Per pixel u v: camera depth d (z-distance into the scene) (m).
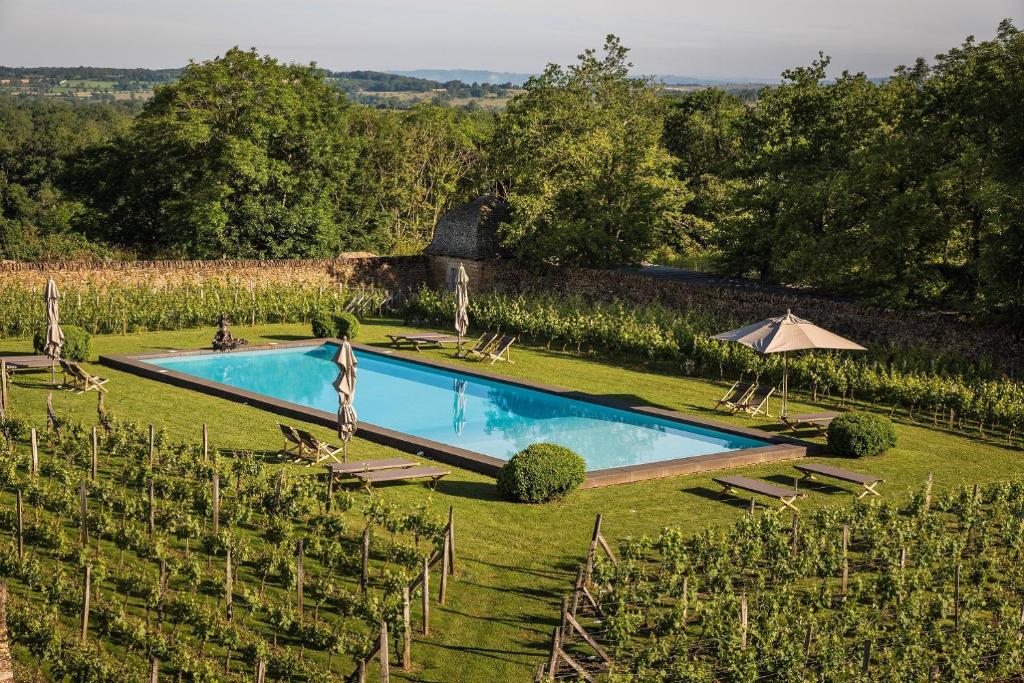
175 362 35.19
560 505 20.72
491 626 15.16
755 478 23.08
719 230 45.06
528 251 45.53
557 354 37.66
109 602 14.90
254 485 18.95
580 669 13.04
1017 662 13.59
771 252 42.72
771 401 31.22
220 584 14.77
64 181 58.28
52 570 15.98
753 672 12.89
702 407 30.23
